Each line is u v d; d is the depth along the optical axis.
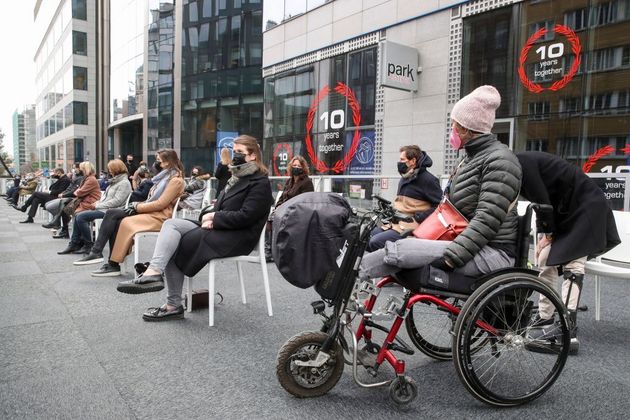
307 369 2.27
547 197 2.74
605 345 3.05
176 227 3.46
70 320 3.51
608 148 6.95
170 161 4.83
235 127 22.84
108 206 6.02
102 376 2.54
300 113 13.22
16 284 4.63
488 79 8.33
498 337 2.29
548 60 7.55
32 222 10.65
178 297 3.59
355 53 11.14
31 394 2.33
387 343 2.30
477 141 2.33
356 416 2.13
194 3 23.88
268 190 3.56
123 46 34.06
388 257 2.27
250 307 3.91
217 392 2.36
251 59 22.12
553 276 3.25
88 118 42.12
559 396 2.34
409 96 9.66
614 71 6.83
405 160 4.20
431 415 2.15
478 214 2.20
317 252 2.21
